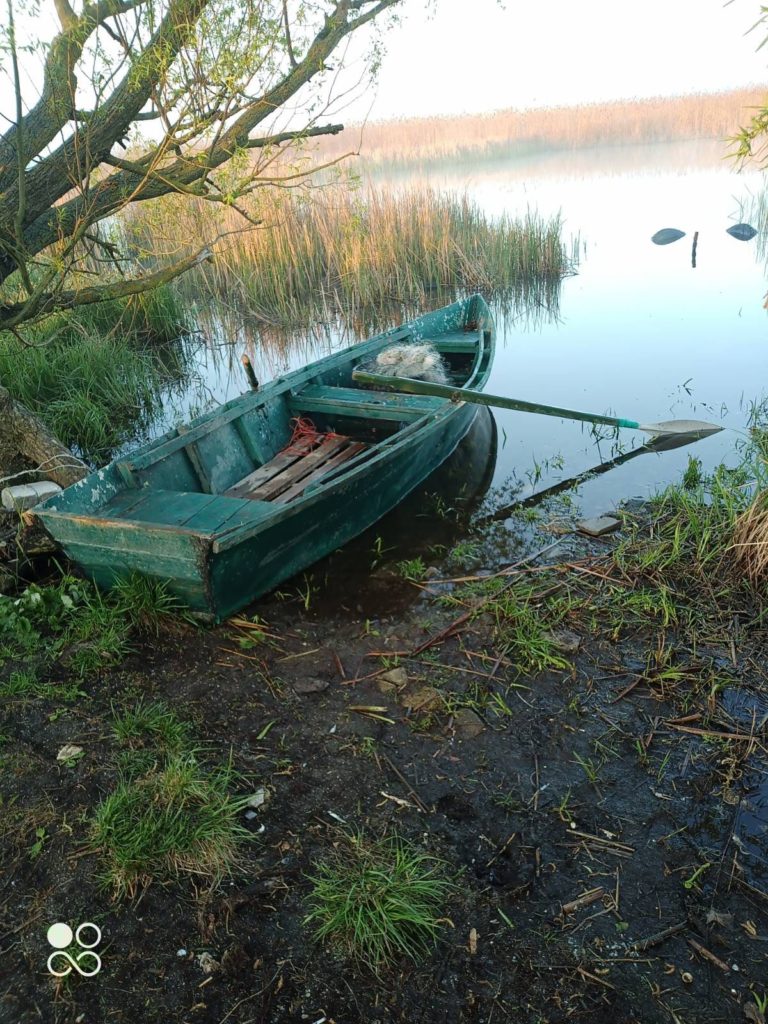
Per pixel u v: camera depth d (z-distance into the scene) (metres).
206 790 3.57
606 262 14.10
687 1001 2.76
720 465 6.54
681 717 4.11
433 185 22.11
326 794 3.68
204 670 4.52
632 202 18.78
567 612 4.96
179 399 9.55
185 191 5.63
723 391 8.55
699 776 3.74
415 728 4.09
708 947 2.96
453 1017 2.73
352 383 7.95
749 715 4.10
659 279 12.85
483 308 9.45
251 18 4.89
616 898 3.15
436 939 3.00
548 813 3.57
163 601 4.78
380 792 3.70
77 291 6.11
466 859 3.35
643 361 9.57
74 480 5.98
